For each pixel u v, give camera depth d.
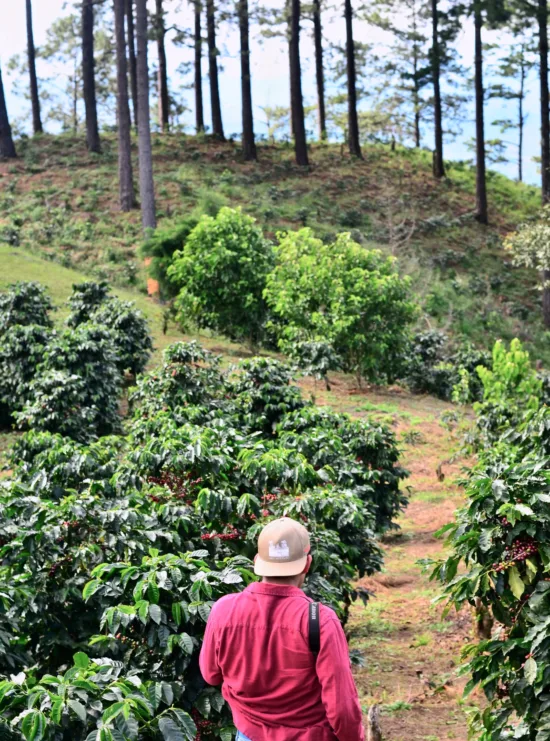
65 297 26.69
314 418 9.95
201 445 6.34
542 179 42.91
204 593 4.24
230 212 24.48
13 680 3.49
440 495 15.17
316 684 2.95
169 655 4.24
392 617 10.29
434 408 21.50
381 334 21.53
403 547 12.98
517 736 4.27
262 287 23.81
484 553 4.62
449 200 47.81
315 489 6.75
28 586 4.62
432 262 39.84
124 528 5.05
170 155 47.22
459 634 9.40
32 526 5.02
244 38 47.12
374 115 69.06
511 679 4.39
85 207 38.72
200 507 5.68
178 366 11.95
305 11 48.22
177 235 27.05
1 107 45.72
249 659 2.99
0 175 43.00
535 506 4.50
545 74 42.78
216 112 51.03
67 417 13.52
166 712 3.55
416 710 7.36
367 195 45.53
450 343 29.16
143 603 4.02
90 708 3.33
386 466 10.34
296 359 20.78
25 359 15.79
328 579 6.25
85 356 15.21
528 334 35.62
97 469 6.90
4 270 28.22
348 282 21.83
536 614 4.24
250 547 6.00
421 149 57.75
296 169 47.62
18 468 7.77
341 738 2.89
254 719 3.03
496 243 44.16
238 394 11.15
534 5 42.03
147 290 31.14
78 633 4.80
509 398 14.53
